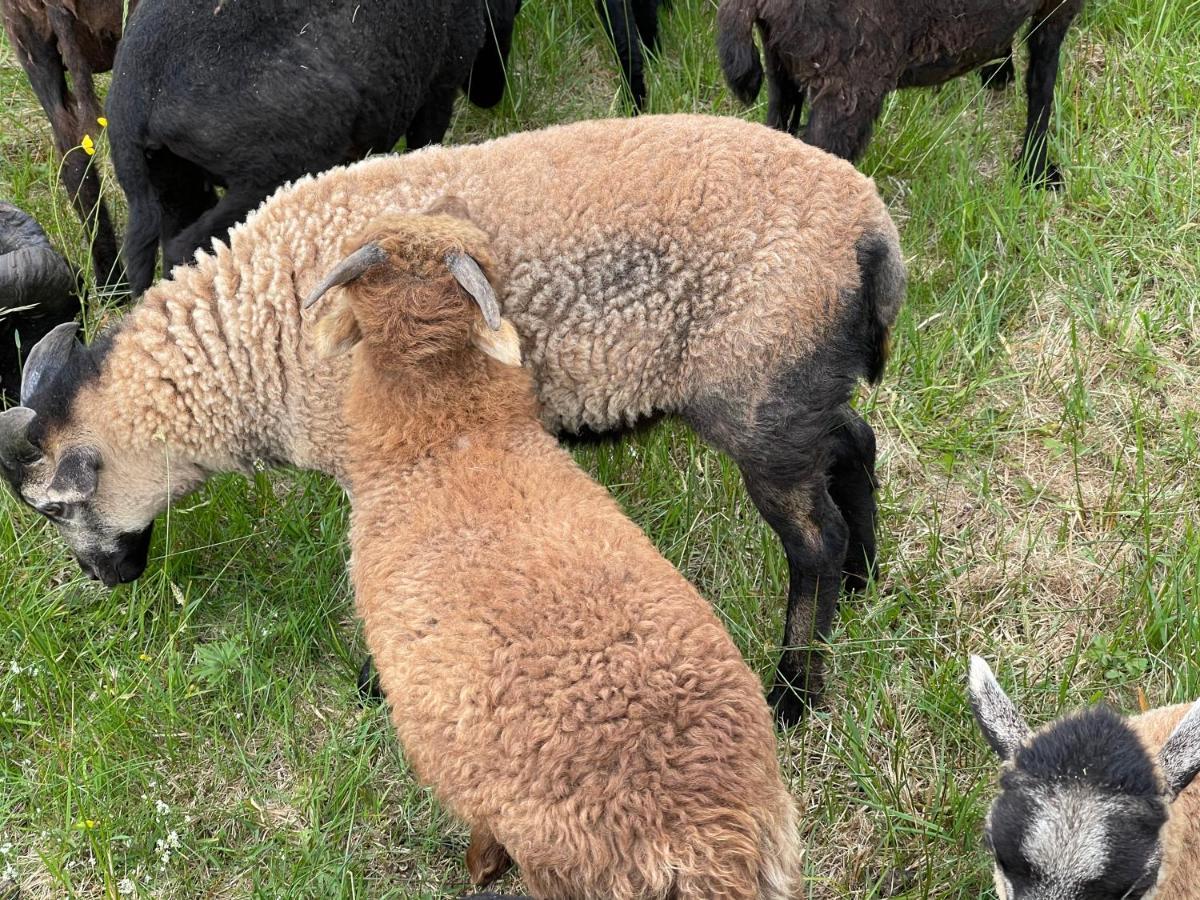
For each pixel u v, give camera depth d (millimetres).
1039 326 2133
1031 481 1975
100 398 1683
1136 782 1285
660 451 1941
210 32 1825
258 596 1896
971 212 2217
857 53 1980
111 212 2332
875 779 1673
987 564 1892
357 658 1824
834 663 1776
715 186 1587
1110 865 1268
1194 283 2135
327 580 1864
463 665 1335
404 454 1491
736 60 2031
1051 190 2307
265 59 1840
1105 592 1850
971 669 1410
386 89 1952
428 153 1686
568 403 1669
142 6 1864
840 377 1637
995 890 1524
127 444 1693
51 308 2025
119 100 1863
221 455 1724
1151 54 2430
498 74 2365
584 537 1399
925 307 2148
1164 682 1731
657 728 1295
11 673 1761
